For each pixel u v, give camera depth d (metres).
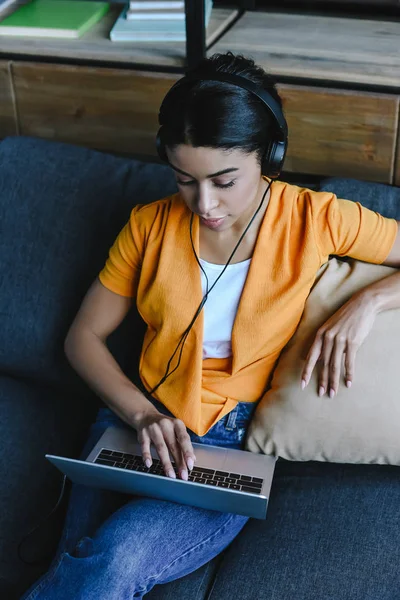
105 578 1.24
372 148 1.75
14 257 1.70
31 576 1.46
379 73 1.67
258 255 1.39
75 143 2.06
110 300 1.52
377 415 1.37
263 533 1.41
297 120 1.77
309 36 1.89
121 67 1.90
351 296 1.45
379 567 1.31
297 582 1.31
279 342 1.45
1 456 1.58
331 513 1.41
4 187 1.74
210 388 1.45
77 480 1.40
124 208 1.68
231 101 1.18
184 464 1.32
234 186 1.25
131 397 1.44
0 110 2.08
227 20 1.96
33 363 1.70
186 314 1.41
